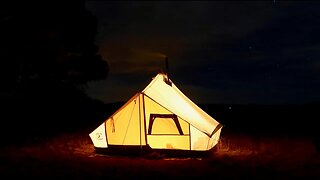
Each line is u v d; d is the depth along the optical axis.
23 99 16.50
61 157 8.21
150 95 8.35
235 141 10.45
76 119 15.26
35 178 6.42
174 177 6.43
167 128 8.30
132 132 8.37
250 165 7.43
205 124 8.64
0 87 16.08
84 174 6.65
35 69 16.20
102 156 8.33
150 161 7.77
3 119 14.09
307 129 12.84
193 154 8.14
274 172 6.84
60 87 17.36
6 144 9.79
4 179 6.38
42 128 12.83
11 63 15.33
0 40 15.07
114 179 6.31
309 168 7.18
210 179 6.32
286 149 9.23
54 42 15.88
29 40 15.38
